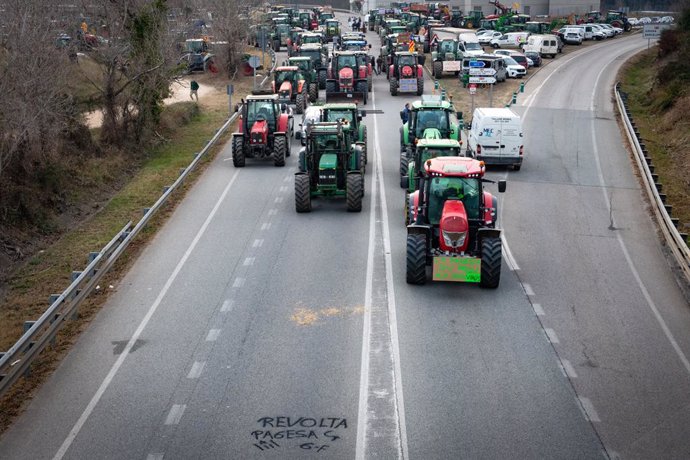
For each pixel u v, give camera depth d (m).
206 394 14.32
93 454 12.51
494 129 31.61
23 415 13.82
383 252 22.00
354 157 26.59
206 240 23.50
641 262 21.89
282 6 120.75
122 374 15.20
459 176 19.50
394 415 13.47
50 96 28.16
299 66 49.53
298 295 18.98
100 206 29.30
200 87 57.12
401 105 47.78
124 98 38.28
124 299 19.06
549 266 21.36
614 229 24.86
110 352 16.17
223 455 12.37
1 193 25.94
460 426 13.12
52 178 28.59
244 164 32.97
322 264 21.11
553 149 36.44
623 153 35.59
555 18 112.56
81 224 26.84
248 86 57.06
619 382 14.73
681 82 46.56
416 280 19.31
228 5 61.16
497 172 32.16
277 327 17.19
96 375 15.20
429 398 14.04
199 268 21.09
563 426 13.13
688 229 25.31
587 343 16.45
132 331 17.17
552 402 13.93
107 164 33.28
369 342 16.34
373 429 13.04
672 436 12.84
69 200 29.02
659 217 25.38
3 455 12.58
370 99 50.28
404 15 103.44
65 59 32.34
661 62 66.19
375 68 64.38
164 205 27.44
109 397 14.33
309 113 35.56
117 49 35.41
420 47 75.31
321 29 94.31
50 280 21.38
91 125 40.91
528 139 38.59
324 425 13.18
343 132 26.11
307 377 14.86
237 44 61.34
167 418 13.51
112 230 25.52
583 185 30.14
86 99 37.34
